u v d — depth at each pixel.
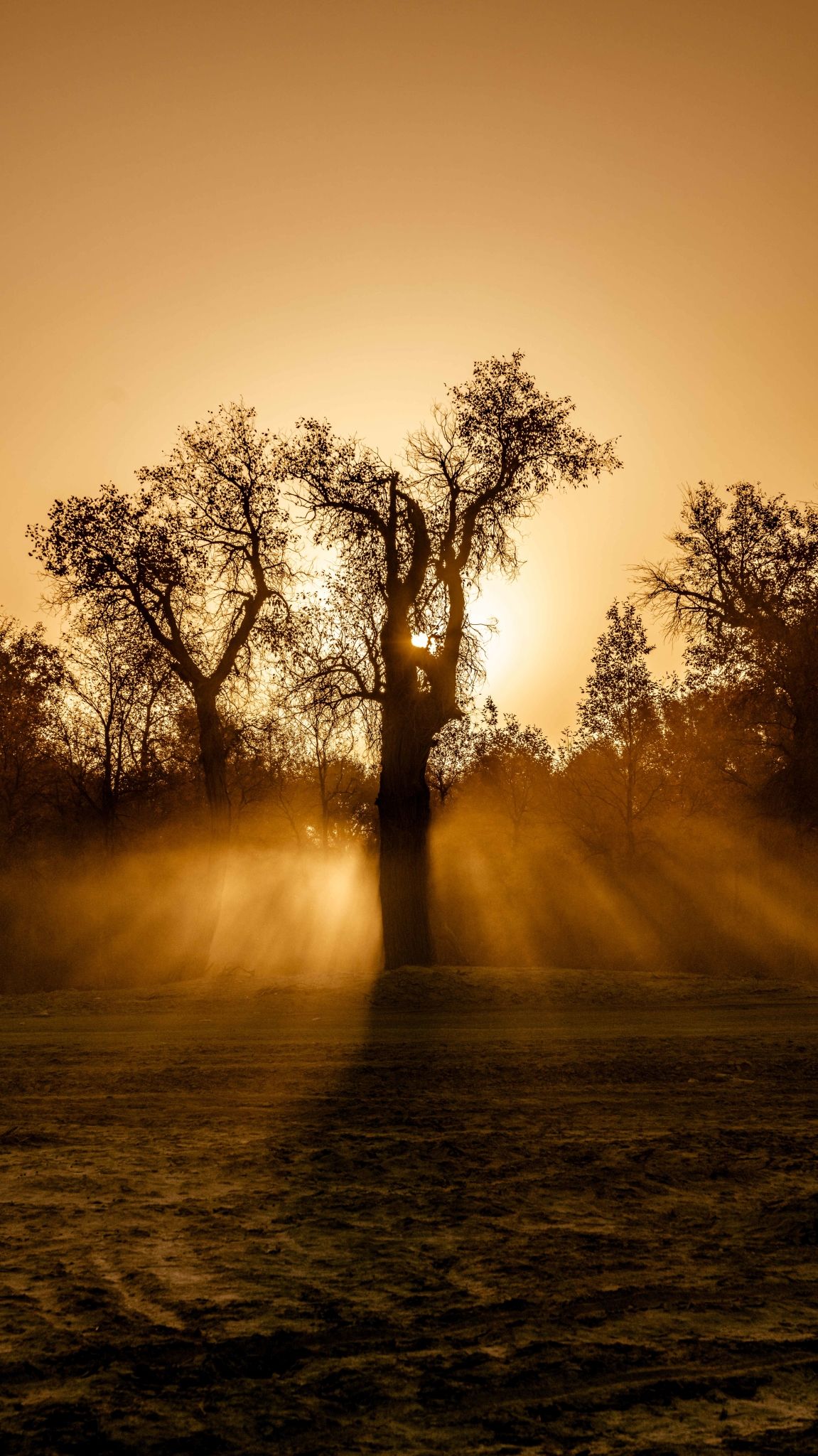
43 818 46.88
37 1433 4.79
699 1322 6.03
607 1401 5.07
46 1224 8.02
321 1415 4.96
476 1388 5.23
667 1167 9.46
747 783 37.66
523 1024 19.33
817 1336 5.82
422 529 27.06
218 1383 5.30
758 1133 10.74
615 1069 14.59
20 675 45.66
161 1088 13.59
